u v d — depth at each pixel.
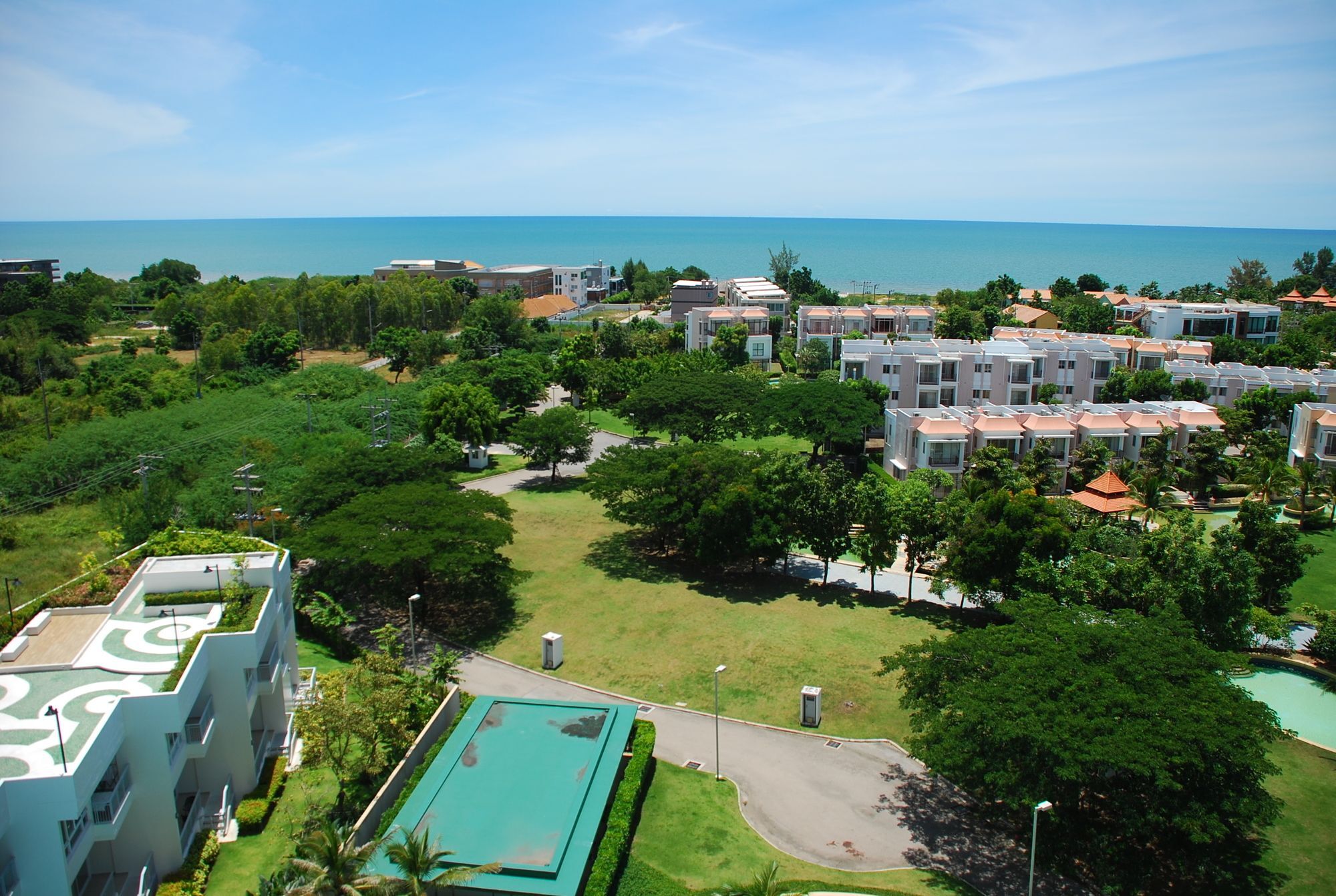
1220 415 81.19
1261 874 31.12
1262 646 48.44
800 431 80.12
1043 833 32.25
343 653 47.44
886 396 87.62
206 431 82.31
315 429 85.56
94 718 27.81
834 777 37.00
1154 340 111.62
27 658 32.28
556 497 77.25
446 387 87.31
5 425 87.12
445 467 81.88
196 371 112.25
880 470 81.12
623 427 104.38
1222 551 44.28
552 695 43.53
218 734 33.56
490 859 28.64
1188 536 45.59
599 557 62.72
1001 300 174.62
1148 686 31.69
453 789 32.62
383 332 135.50
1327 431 73.62
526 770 33.94
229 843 31.64
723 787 36.16
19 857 24.55
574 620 52.22
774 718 41.66
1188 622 37.03
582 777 33.47
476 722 37.41
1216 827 27.44
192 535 43.31
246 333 131.62
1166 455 73.69
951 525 51.94
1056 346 97.38
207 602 36.66
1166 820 28.42
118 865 29.31
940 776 37.03
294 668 41.78
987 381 89.81
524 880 27.83
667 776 36.78
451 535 50.25
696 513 58.00
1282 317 138.75
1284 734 31.19
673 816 34.00
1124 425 76.31
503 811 31.25
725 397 84.75
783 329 142.88
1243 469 73.62
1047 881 30.77
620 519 61.03
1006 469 64.38
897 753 38.84
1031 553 48.31
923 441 73.44
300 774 35.81
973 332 131.12
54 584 51.31
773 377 121.88
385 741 35.19
